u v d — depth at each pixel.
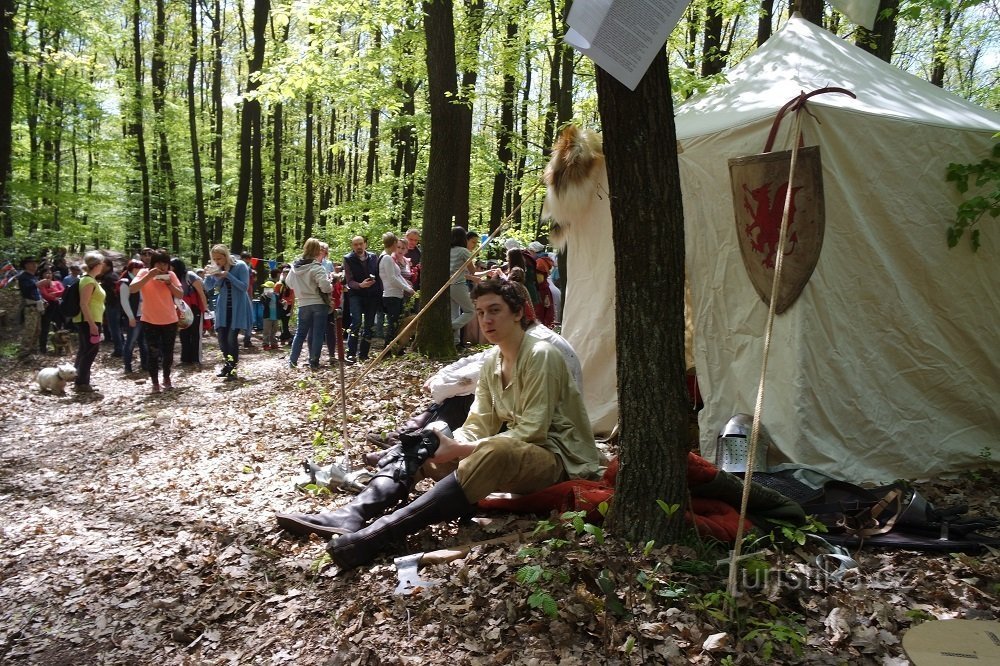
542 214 6.22
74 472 5.99
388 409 6.46
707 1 10.81
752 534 3.38
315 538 3.89
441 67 8.74
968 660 1.94
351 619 3.13
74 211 24.80
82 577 3.87
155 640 3.21
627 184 3.12
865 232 4.75
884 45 9.59
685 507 3.36
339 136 27.70
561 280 12.21
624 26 2.77
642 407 3.29
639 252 3.18
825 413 4.63
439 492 3.59
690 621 2.83
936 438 4.88
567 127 5.87
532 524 3.69
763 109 4.94
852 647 2.66
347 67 10.56
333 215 24.34
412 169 20.45
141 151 24.06
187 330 11.76
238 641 3.14
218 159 26.77
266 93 10.31
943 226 4.91
